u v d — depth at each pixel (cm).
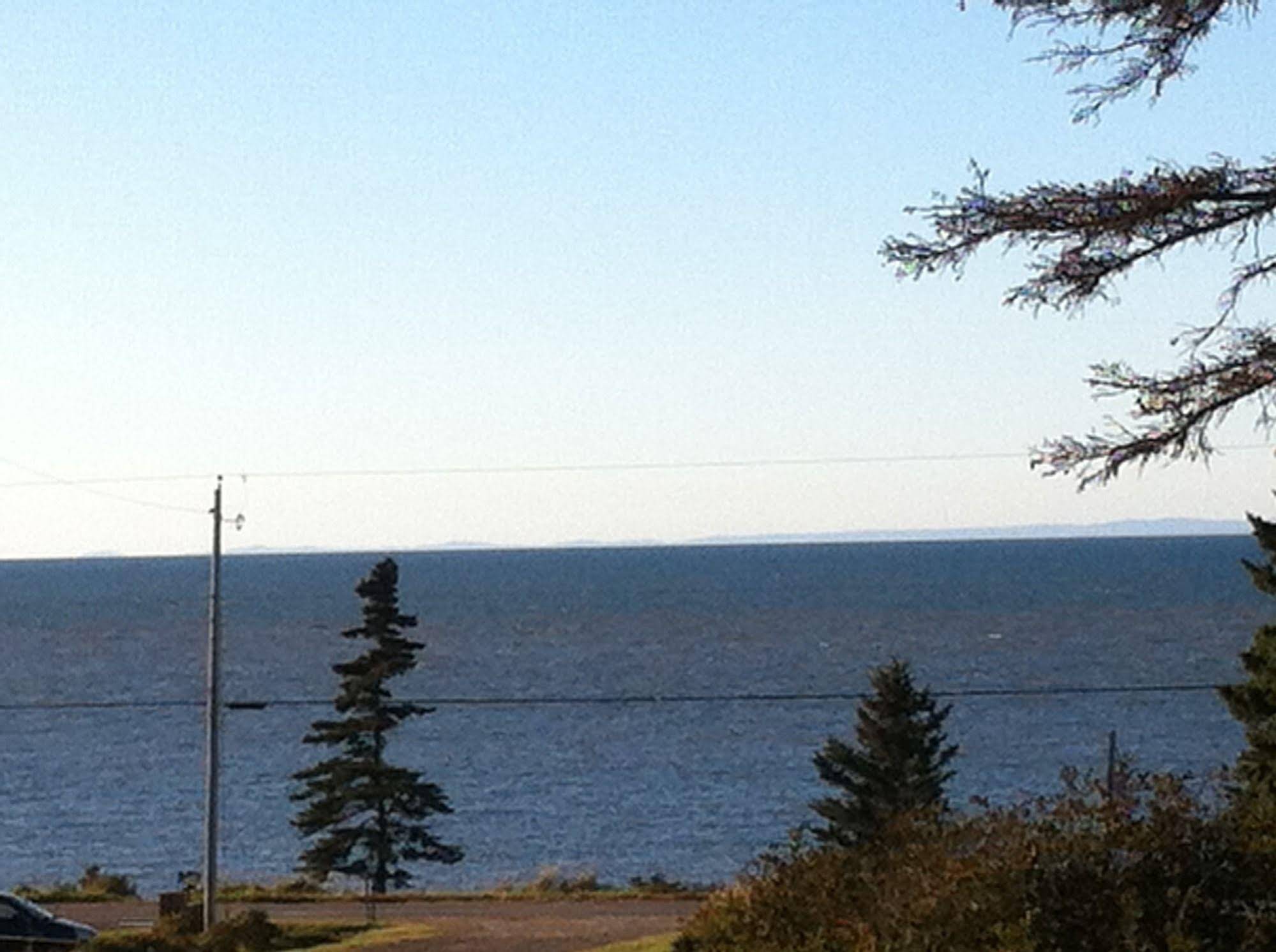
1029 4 1266
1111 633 18588
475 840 7669
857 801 5369
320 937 4038
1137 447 1265
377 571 6588
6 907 3841
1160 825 1240
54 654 19125
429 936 3828
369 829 6438
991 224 1259
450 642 19525
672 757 10369
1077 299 1276
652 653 17250
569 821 8069
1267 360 1254
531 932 3878
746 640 18700
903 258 1285
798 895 1473
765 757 10225
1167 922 1181
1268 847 1214
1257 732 2797
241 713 13512
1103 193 1248
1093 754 9688
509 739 11638
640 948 2752
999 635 18588
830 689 13512
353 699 6506
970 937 1221
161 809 8806
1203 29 1254
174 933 4047
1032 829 1273
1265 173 1253
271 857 7394
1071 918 1198
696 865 6806
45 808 8906
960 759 9594
